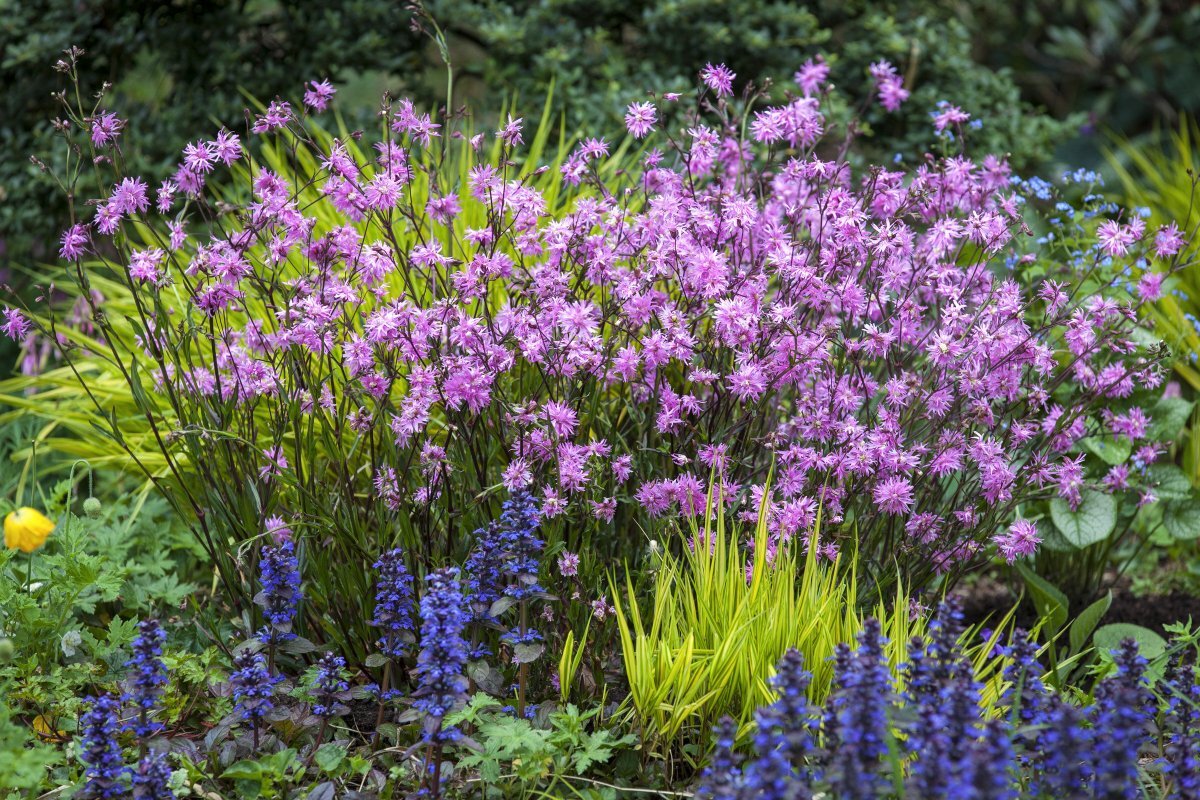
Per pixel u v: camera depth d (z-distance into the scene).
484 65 5.36
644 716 2.75
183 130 5.15
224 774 2.56
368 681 3.18
